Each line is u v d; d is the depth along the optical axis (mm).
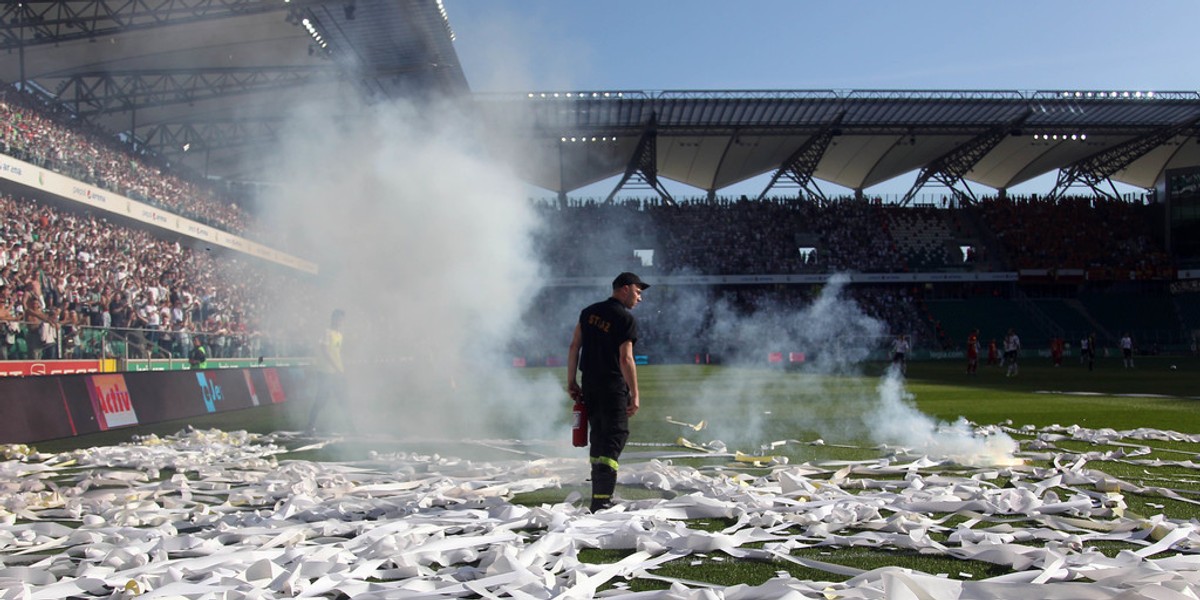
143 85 31516
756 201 54844
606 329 5539
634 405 5531
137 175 29891
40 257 20281
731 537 4242
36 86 30031
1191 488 5867
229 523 4934
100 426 12289
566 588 3445
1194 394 16344
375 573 3779
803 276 50500
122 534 4562
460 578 3725
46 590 3520
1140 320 51250
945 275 50938
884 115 45906
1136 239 53906
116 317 20578
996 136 48906
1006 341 26797
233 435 10680
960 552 3988
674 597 3203
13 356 14922
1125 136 49938
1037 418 11508
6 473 7582
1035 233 53594
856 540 4266
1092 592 3115
